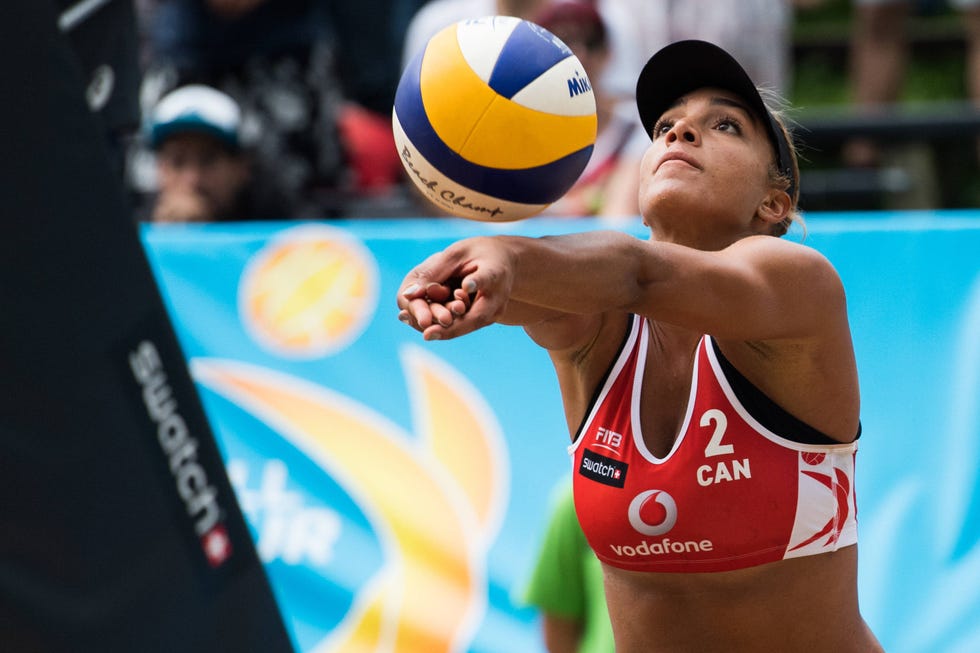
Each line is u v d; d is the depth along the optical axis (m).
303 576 15.12
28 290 5.92
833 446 8.75
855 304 15.38
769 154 9.31
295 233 16.33
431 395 15.64
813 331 8.06
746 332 7.68
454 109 7.64
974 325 15.18
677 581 8.95
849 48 28.22
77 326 6.04
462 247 6.43
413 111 7.82
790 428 8.54
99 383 6.09
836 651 9.11
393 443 15.54
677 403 8.84
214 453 6.51
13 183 5.89
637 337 8.96
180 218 18.97
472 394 15.55
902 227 15.48
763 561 8.70
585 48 18.77
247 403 15.86
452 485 15.28
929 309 15.29
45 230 5.97
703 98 9.30
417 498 15.28
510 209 7.97
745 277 7.45
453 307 6.12
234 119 19.30
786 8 23.75
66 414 6.00
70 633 6.01
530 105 7.66
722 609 8.95
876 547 14.59
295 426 15.73
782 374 8.43
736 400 8.52
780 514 8.56
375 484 15.40
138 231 6.40
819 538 8.73
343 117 21.31
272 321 16.09
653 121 9.82
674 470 8.60
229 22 20.39
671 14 20.33
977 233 15.41
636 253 7.02
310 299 16.12
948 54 27.83
